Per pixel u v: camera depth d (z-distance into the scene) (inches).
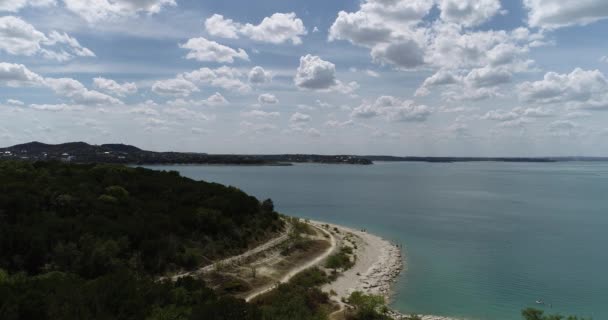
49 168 3518.7
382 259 3267.7
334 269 2842.0
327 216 5669.3
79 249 2112.5
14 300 1130.7
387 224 4995.1
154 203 3100.4
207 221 2913.4
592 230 4596.5
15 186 2573.8
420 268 3068.4
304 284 2453.2
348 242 3727.9
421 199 7751.0
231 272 2487.7
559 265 3157.0
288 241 3257.9
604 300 2432.3
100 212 2637.8
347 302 2230.6
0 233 1993.1
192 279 1802.4
